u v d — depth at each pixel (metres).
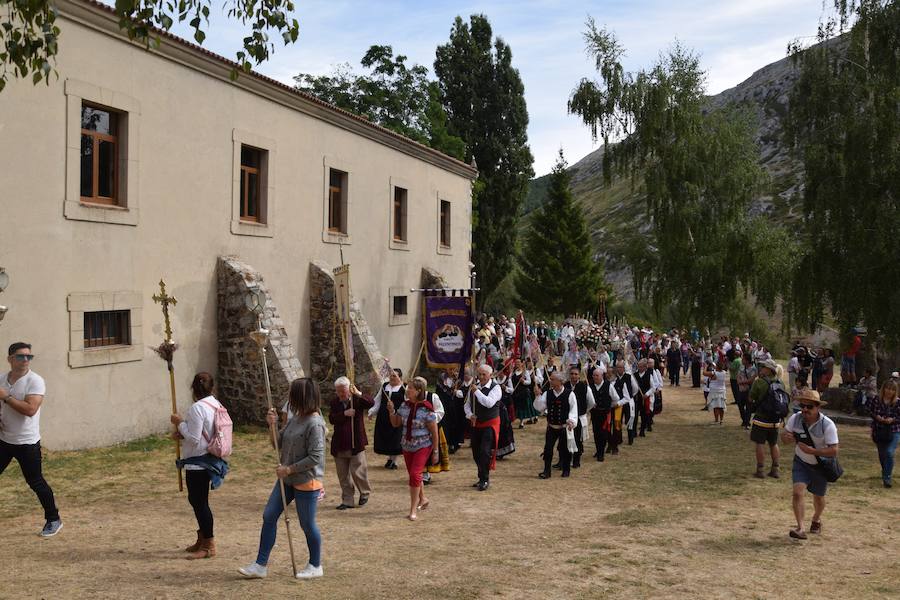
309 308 18.69
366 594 5.95
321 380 18.72
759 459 11.94
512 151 47.34
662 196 32.31
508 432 13.19
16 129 11.05
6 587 5.79
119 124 13.16
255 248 16.67
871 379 18.72
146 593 5.72
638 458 13.75
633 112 32.31
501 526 8.62
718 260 31.94
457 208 28.19
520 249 58.31
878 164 19.88
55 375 11.71
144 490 9.91
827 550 7.83
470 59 47.78
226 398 15.58
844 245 20.23
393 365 23.22
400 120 39.38
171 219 14.20
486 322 28.88
